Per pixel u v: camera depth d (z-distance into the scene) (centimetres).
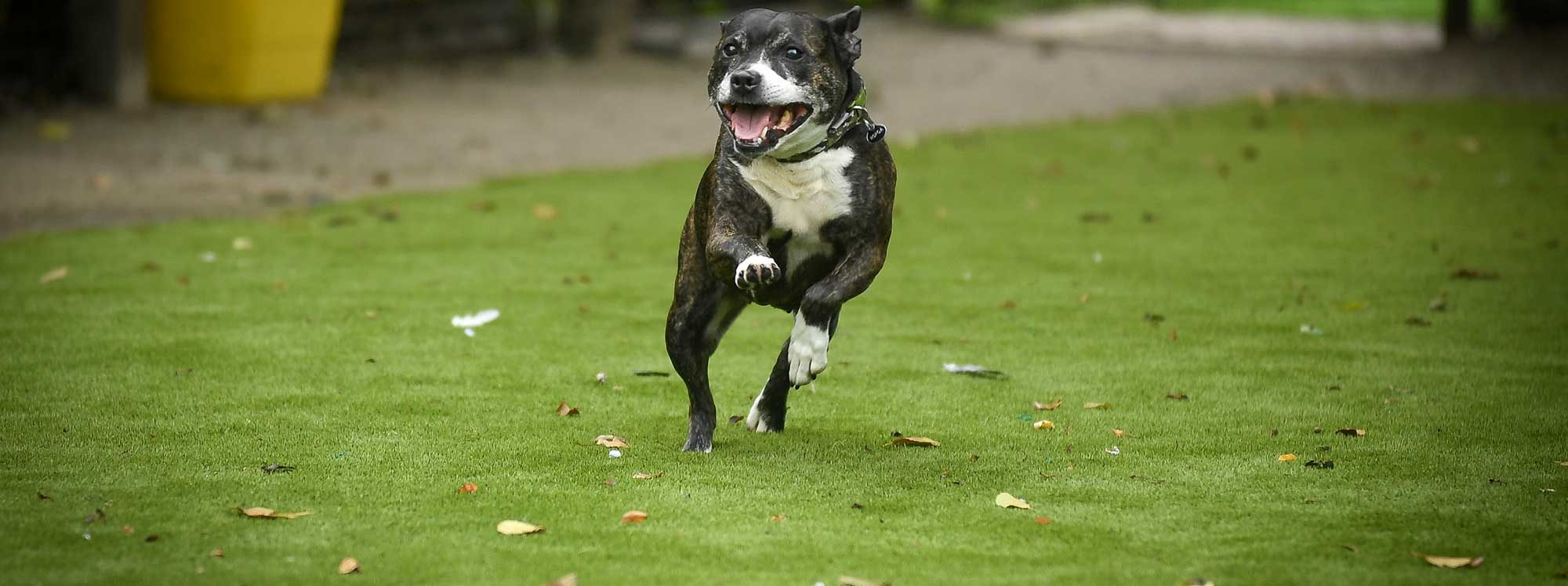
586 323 1147
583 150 2020
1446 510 739
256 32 2122
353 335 1091
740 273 733
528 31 2877
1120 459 827
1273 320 1174
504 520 706
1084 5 4303
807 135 754
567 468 795
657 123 2259
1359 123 2272
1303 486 779
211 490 748
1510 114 2322
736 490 759
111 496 735
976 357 1062
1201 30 3781
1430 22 4003
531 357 1044
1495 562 666
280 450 820
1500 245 1448
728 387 984
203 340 1066
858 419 910
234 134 1991
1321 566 658
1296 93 2616
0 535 675
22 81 2100
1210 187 1781
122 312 1145
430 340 1084
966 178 1838
